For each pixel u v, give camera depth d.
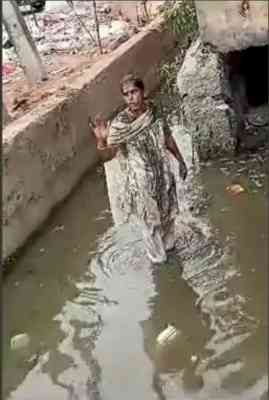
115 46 7.95
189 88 5.64
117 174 4.45
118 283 4.58
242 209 5.08
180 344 3.95
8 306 4.55
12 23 6.61
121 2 9.60
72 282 4.70
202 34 4.46
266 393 3.49
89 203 5.73
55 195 5.63
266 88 6.38
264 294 4.21
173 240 4.66
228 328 4.00
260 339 3.88
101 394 3.70
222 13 4.35
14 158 5.05
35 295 4.64
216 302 4.21
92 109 6.37
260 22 4.32
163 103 6.82
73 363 3.99
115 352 4.00
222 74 5.65
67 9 10.05
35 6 10.12
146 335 4.08
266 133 6.02
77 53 7.93
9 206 4.95
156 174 4.41
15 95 6.49
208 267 4.51
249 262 4.50
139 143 4.33
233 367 3.71
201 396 3.55
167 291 4.38
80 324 4.30
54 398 3.74
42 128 5.50
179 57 7.07
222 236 4.80
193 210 5.14
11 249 4.97
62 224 5.44
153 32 8.14
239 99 6.20
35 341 4.22
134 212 4.52
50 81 6.80
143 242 4.95
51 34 8.92
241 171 5.57
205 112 5.67
